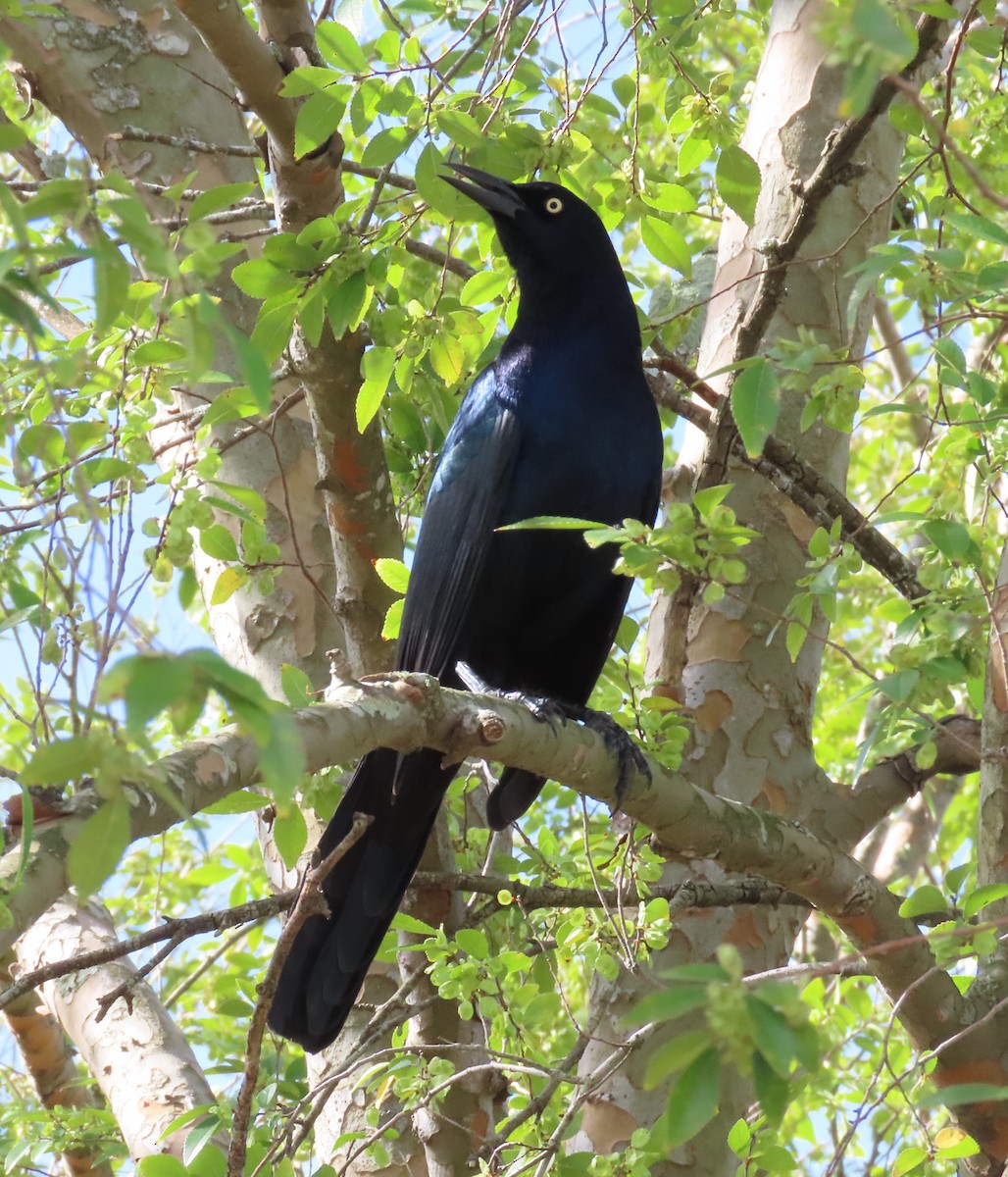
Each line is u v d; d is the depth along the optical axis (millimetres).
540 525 5414
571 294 9414
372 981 9047
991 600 6609
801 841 7309
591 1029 8297
